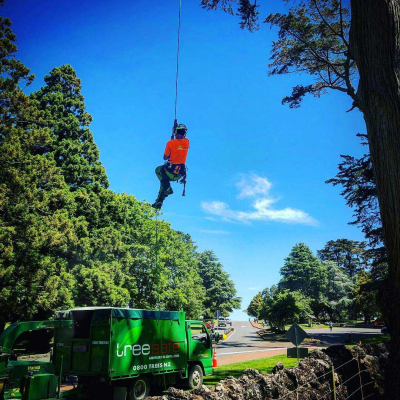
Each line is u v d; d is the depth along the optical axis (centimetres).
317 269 8131
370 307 6431
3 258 1925
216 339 3875
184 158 858
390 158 616
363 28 671
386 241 633
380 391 835
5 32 2419
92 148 3394
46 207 2350
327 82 1583
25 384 678
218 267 9088
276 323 4744
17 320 2183
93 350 1109
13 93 2319
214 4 1057
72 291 2386
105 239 2712
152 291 3219
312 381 686
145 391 1173
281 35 1529
